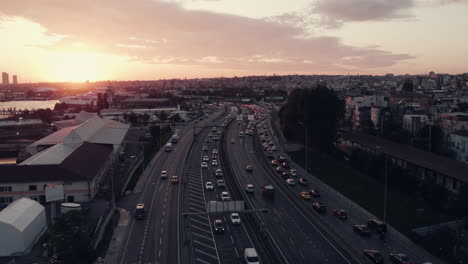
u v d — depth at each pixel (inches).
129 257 2308.1
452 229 2541.8
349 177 4126.5
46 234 2593.5
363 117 7347.4
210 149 5900.6
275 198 3481.8
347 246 2429.9
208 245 2459.4
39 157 3614.7
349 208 3208.7
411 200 3324.3
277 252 2337.6
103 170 4109.3
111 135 5280.5
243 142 6510.8
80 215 2298.2
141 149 5693.9
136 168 4603.8
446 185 3395.7
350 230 2711.6
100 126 5777.6
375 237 2583.7
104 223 2763.3
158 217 3009.4
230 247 2422.5
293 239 2546.8
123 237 2623.0
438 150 4854.8
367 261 2204.7
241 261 2218.3
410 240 2509.8
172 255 2326.5
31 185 3253.0
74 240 2112.5
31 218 2529.5
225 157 5315.0
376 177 3996.1
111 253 2368.4
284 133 6441.9
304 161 4972.9
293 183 3902.6
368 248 2396.7
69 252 2071.9
